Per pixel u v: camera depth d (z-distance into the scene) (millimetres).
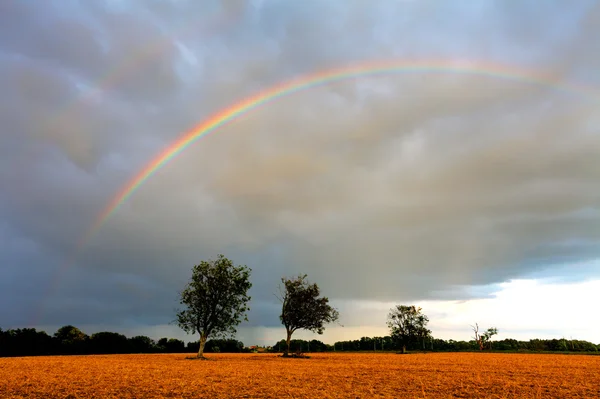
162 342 130125
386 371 42438
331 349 160875
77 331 105125
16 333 91750
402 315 113250
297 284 81062
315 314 79500
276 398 22312
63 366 45469
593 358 74000
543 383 30281
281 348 158000
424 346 146500
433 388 27109
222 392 24656
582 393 24812
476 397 22938
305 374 38062
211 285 67000
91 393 23703
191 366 48281
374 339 159500
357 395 23578
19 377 32156
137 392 24344
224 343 142000
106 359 64812
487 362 61219
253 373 38781
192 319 67000
